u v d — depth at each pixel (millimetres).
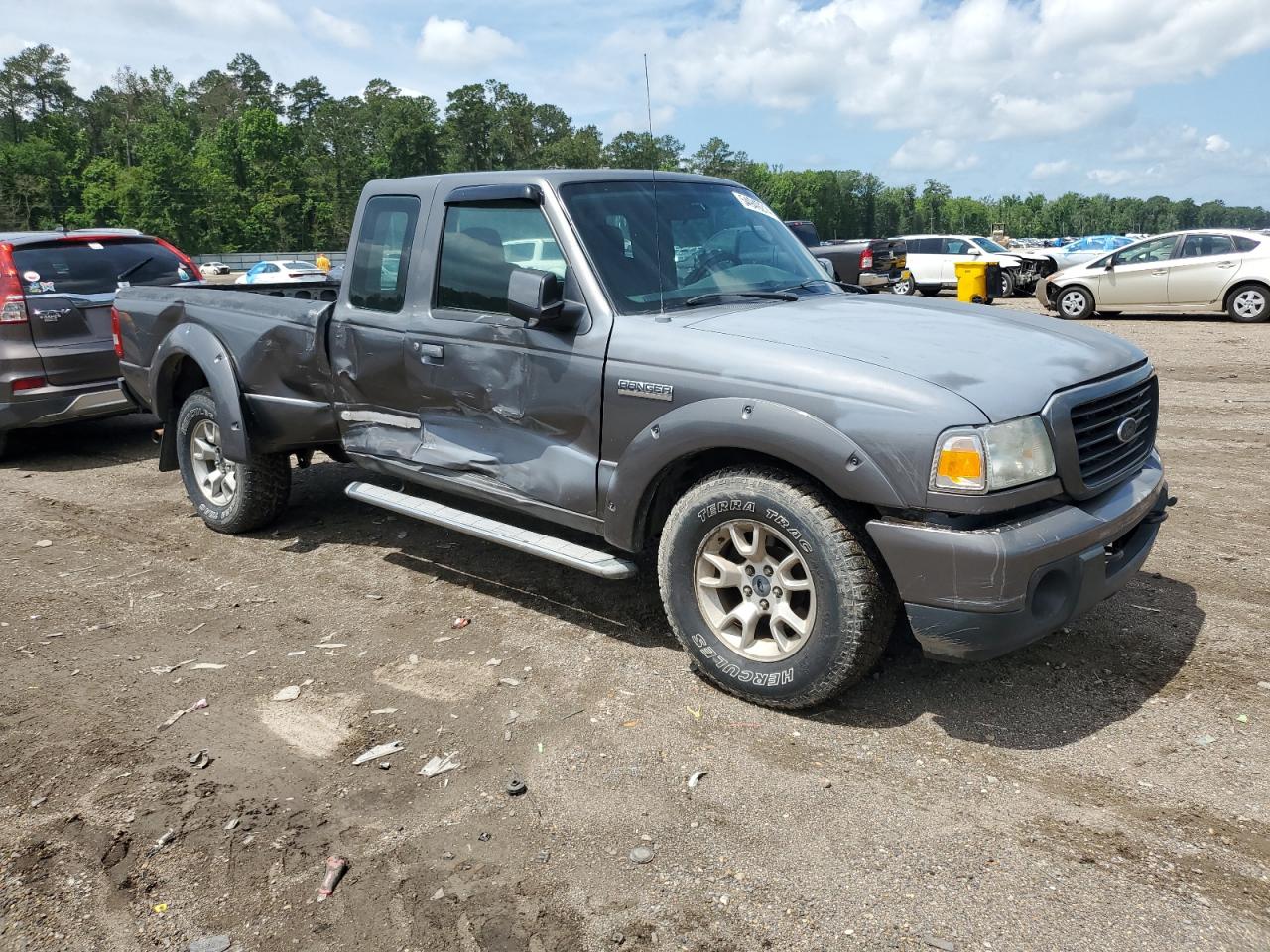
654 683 3883
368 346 4832
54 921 2629
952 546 3055
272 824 3027
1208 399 9508
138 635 4500
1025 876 2688
